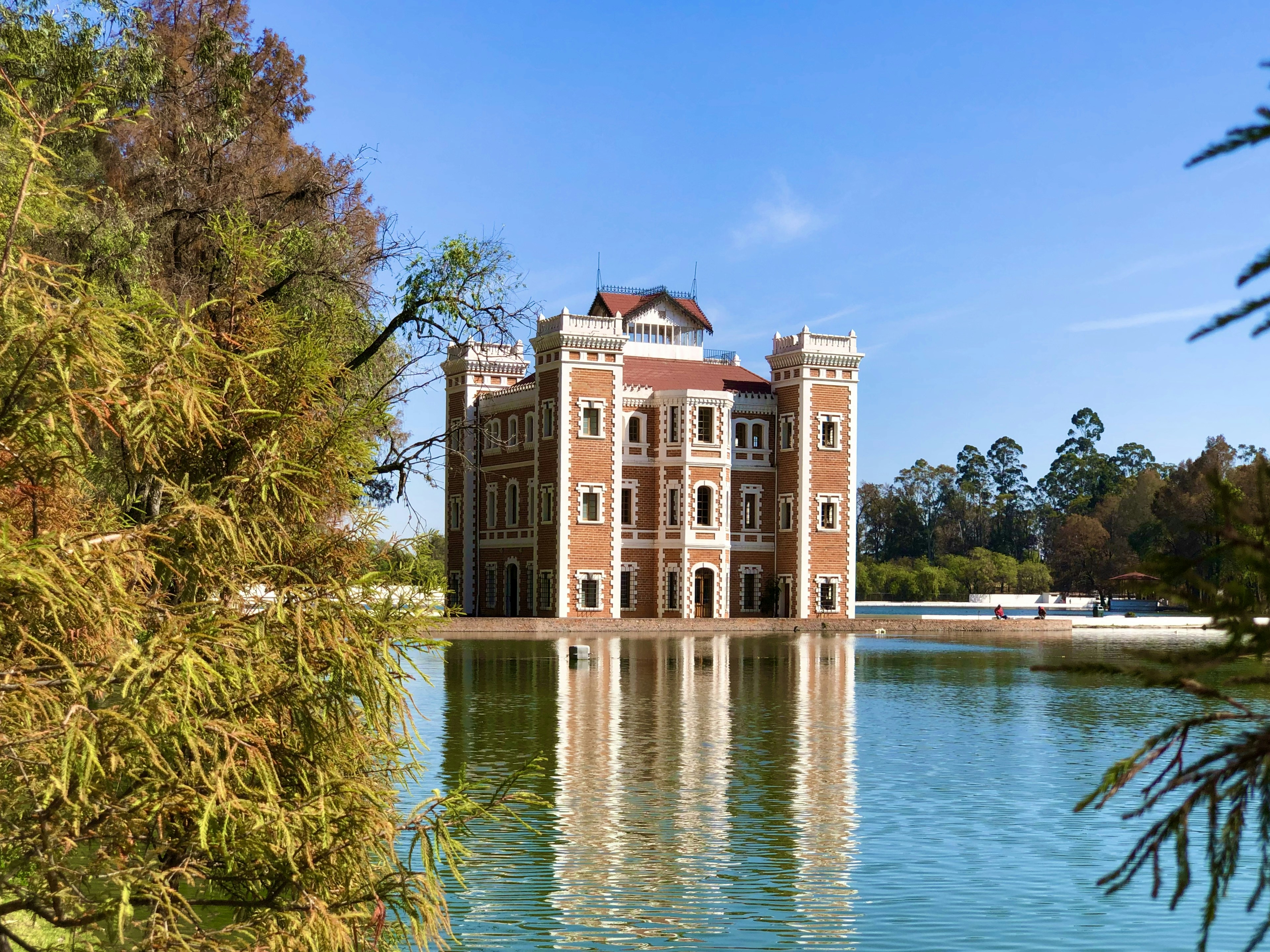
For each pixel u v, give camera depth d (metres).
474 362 88.06
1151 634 78.12
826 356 82.12
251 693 8.63
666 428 80.31
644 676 42.97
